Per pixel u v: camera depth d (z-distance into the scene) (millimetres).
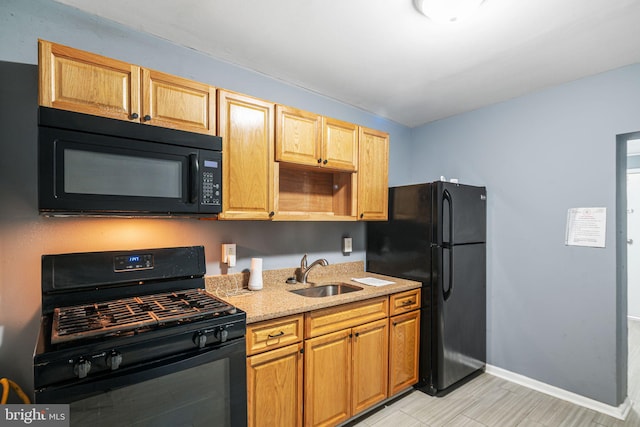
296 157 1979
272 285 2234
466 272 2480
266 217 1852
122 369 1099
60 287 1362
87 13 1564
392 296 2199
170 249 1669
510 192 2600
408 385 2316
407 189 2527
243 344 1415
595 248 2164
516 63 2031
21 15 1424
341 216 2268
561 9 1483
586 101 2217
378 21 1604
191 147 1477
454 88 2428
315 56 1974
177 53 1846
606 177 2123
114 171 1279
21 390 1328
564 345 2297
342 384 1902
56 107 1227
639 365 2826
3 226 1390
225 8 1519
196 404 1268
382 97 2609
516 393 2369
